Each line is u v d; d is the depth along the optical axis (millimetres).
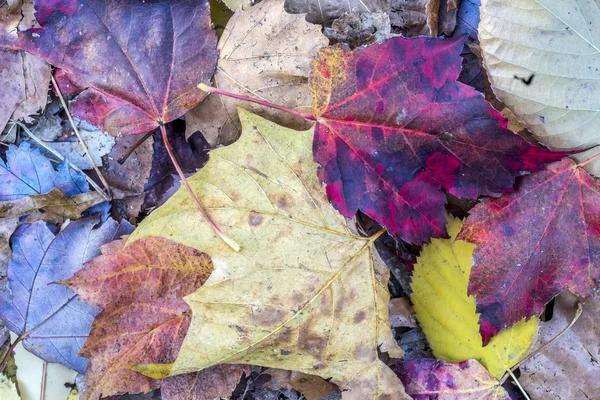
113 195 378
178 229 342
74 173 377
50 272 365
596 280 351
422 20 370
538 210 350
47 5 348
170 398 357
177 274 356
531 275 351
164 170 379
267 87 359
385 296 354
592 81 344
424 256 370
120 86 358
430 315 371
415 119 345
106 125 363
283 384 379
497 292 351
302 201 344
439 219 350
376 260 354
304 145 346
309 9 371
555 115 350
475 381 363
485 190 345
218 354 338
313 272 343
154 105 358
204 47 356
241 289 338
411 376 367
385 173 347
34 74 366
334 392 373
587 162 349
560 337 366
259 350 341
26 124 376
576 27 341
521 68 347
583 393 365
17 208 369
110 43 354
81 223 366
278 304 340
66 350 364
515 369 369
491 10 343
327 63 345
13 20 365
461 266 365
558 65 344
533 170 343
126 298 355
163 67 356
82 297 354
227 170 344
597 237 350
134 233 342
